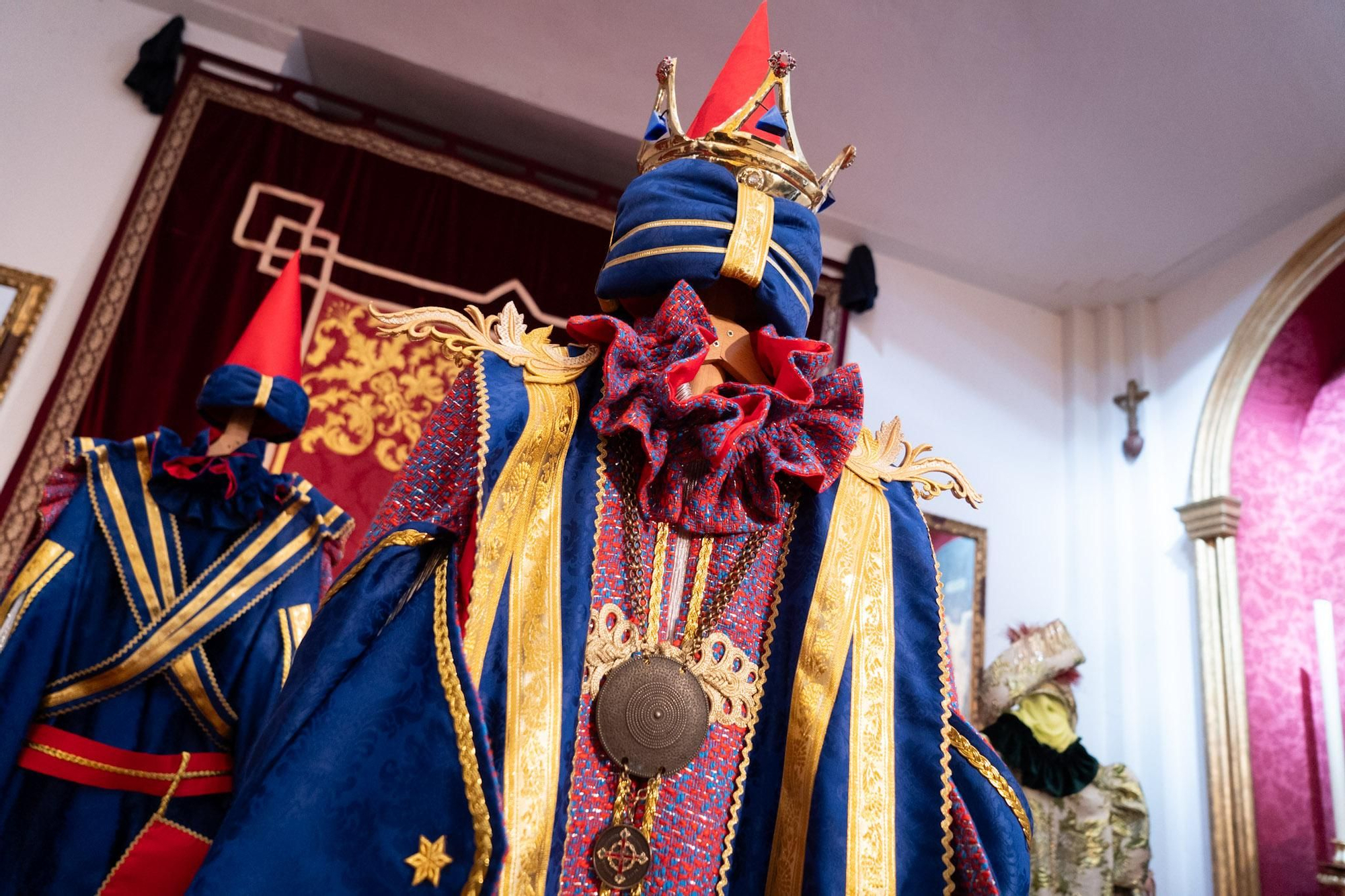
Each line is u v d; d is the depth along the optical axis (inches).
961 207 174.9
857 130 160.6
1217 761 149.6
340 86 162.7
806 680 31.7
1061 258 184.4
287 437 83.7
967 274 192.2
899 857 29.8
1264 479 163.2
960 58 145.6
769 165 38.0
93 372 128.9
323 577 79.0
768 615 33.6
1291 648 152.9
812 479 33.7
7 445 125.2
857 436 36.2
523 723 27.0
